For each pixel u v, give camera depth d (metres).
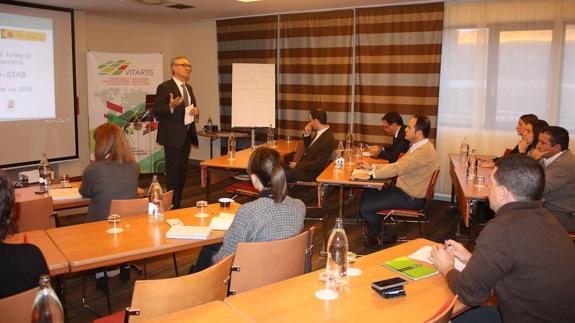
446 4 5.87
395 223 5.20
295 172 4.98
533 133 4.33
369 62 6.38
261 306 1.65
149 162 7.72
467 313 2.07
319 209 5.77
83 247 2.26
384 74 6.29
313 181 5.07
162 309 1.69
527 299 1.59
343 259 1.95
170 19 7.93
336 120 6.78
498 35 5.64
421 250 2.26
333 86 6.75
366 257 2.18
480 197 3.42
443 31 5.93
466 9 5.77
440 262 1.93
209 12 7.12
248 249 2.05
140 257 2.26
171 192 3.27
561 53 5.33
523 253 1.59
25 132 6.27
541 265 1.58
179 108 5.11
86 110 7.09
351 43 6.52
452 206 5.72
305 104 7.04
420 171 4.04
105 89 7.20
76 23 6.81
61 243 2.31
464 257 1.99
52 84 6.52
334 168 4.57
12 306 1.46
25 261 1.61
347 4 6.23
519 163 1.70
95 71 7.07
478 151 5.93
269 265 2.12
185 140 5.23
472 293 1.66
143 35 8.28
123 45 7.98
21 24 6.11
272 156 2.24
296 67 7.03
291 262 2.19
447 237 4.76
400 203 4.07
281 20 7.06
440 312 1.41
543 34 5.40
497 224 1.67
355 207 5.86
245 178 6.05
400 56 6.14
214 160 5.05
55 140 6.64
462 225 4.70
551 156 3.53
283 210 2.23
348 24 6.48
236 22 7.57
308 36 6.85
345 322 1.55
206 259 2.73
